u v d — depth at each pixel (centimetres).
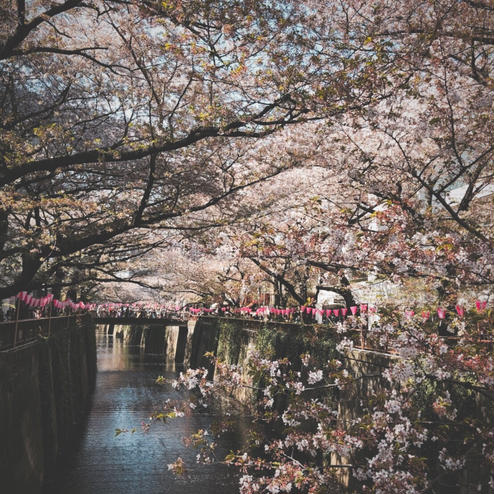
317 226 655
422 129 701
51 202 995
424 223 628
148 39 834
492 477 541
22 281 1040
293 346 1727
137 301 4397
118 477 1377
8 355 977
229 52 707
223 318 3141
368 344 1241
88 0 894
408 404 582
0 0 893
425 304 633
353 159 997
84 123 1296
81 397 2292
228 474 1403
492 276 547
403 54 662
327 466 595
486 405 789
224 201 1282
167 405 689
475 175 838
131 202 1303
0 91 1262
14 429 990
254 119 751
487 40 656
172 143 802
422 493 534
